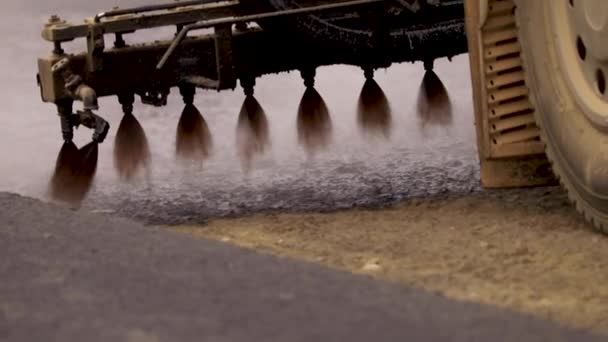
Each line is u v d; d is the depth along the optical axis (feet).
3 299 23.35
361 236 35.81
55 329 21.15
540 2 35.04
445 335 20.06
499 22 36.50
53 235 29.17
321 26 46.21
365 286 23.49
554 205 38.45
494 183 37.27
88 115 43.62
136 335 20.58
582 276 29.12
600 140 33.19
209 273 24.88
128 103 45.91
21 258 26.86
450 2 48.03
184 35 43.75
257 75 46.62
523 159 37.04
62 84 44.37
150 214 41.81
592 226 34.83
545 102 35.47
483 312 21.43
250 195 43.45
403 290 23.16
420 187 43.21
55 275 25.17
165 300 22.79
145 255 26.73
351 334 20.17
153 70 45.27
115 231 29.40
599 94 32.96
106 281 24.48
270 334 20.31
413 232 35.94
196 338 20.26
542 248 32.55
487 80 36.73
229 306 22.21
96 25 44.19
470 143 49.34
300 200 42.39
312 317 21.30
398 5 46.42
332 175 45.85
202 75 45.70
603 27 31.73
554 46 34.68
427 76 50.65
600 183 33.22
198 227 39.50
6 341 20.59
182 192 44.55
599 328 24.43
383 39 47.11
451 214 38.32
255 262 25.72
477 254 32.17
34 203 33.14
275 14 44.60
